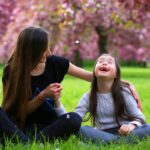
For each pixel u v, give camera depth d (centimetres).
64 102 1119
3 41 2956
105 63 572
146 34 2969
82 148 453
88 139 519
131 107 568
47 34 534
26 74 519
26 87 518
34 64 526
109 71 568
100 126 575
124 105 569
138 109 570
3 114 486
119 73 579
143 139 514
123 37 3133
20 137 482
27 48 521
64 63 563
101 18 2539
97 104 574
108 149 463
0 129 483
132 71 3516
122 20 2388
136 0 1739
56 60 560
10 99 523
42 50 525
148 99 1271
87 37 2839
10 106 524
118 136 525
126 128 532
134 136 514
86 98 584
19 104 520
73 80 2334
